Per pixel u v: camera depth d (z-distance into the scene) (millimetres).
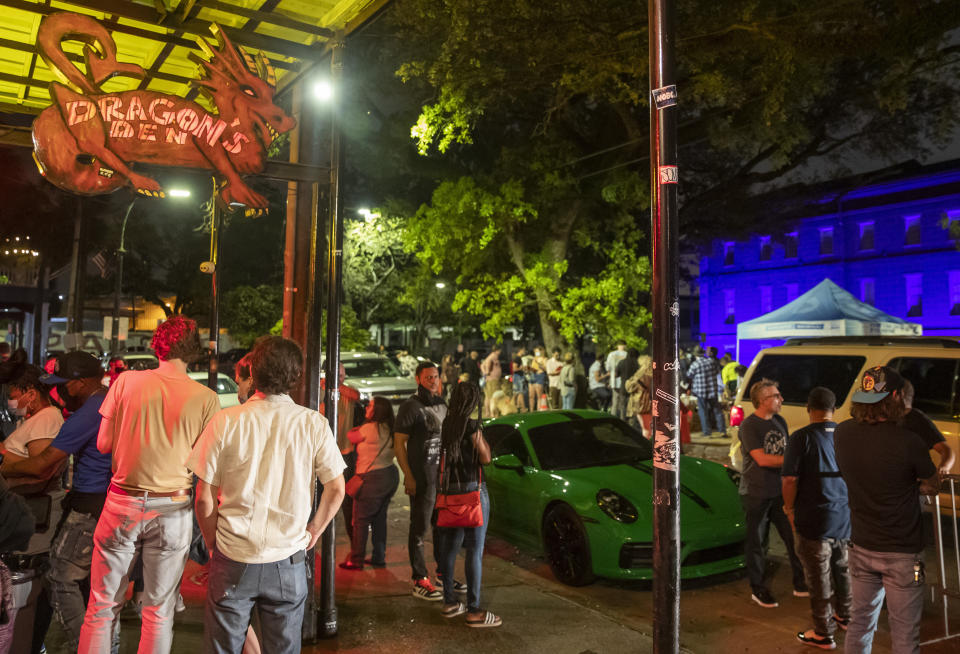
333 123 4914
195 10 4598
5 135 6371
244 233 34531
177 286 38594
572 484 6402
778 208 29406
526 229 20297
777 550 7348
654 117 3049
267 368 2984
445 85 15086
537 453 7125
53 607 3668
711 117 18469
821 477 4715
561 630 4949
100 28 4148
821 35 14336
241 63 4531
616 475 6547
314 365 5055
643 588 6152
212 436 2863
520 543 6973
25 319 26828
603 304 18781
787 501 4762
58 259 30109
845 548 5016
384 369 18641
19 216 26969
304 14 4906
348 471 6781
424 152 15977
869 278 37500
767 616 5410
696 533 5910
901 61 15344
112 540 3389
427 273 22391
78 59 5668
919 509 3529
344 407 6797
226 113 4504
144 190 4297
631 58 13812
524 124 20547
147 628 3461
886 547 3516
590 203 19969
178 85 6398
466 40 13742
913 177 35562
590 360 32031
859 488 3607
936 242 34781
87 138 4137
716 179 25688
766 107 14492
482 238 18484
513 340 38875
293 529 2938
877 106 22016
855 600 3695
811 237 39688
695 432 16391
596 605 5734
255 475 2875
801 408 8297
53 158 4078
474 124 16266
